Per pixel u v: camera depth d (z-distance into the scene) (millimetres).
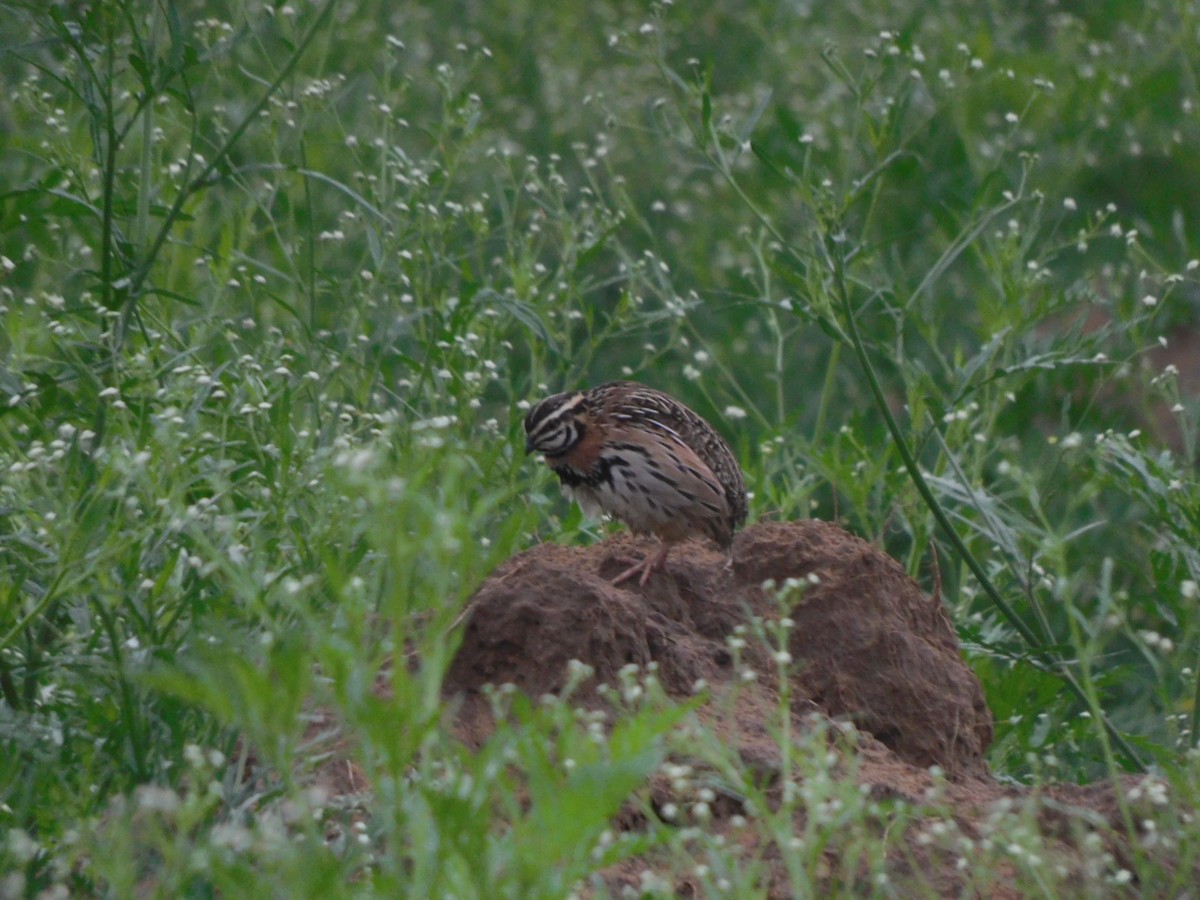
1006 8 27234
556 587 9023
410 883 6094
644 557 10570
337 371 11828
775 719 8758
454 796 5590
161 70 10516
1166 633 15312
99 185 12641
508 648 8938
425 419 11562
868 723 9906
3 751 7906
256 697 5426
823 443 15781
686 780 7699
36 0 11180
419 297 12820
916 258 19766
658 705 7582
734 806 8344
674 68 24250
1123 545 16266
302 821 6207
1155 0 22203
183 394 9242
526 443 11102
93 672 7934
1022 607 14109
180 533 8250
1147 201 22500
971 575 14273
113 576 8062
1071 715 14055
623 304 13766
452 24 23781
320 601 8047
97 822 7156
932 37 23125
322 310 16203
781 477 16078
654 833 6379
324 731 8141
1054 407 17891
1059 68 22672
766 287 14656
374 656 7062
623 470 10656
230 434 10258
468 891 5598
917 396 12500
